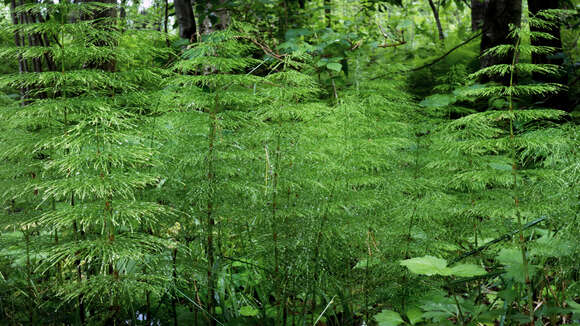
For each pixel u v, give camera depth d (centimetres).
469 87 296
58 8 172
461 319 169
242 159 209
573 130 179
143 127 191
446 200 202
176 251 203
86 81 167
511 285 178
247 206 200
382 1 465
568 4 421
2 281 192
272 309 215
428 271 154
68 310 196
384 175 227
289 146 197
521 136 169
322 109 195
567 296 180
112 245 149
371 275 200
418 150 246
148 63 278
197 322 203
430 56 486
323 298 217
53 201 200
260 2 414
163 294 188
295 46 313
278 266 192
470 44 457
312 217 196
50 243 192
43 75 155
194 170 199
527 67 154
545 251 162
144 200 198
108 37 198
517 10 354
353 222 198
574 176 158
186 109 197
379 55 488
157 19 319
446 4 668
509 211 170
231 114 191
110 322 187
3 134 200
